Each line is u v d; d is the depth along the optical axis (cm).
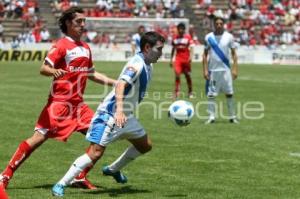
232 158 3141
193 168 2888
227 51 4556
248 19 15575
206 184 2558
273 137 3853
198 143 3588
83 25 2406
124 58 13562
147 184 2545
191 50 6469
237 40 14900
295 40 15288
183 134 3934
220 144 3562
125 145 3497
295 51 13925
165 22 13850
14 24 14125
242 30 15125
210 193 2398
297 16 15938
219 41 4522
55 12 14500
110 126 2255
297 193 2419
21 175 2683
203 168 2889
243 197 2338
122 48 13562
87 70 2430
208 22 14925
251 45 14912
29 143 2378
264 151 3353
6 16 14225
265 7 15950
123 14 15125
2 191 1847
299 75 9875
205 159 3108
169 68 11175
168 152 3284
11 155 3145
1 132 3900
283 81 8612
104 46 13588
